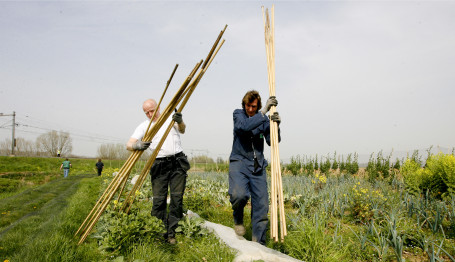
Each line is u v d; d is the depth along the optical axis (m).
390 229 3.14
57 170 33.94
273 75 3.19
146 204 5.41
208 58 3.22
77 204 5.30
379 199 4.71
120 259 2.59
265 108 3.07
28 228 3.98
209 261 2.73
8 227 4.37
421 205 4.21
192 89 3.23
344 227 4.00
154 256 2.69
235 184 3.17
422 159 8.91
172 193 3.39
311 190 6.38
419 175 5.50
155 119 3.51
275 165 2.91
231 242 3.08
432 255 2.60
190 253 2.91
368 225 3.71
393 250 2.89
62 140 74.50
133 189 3.38
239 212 3.29
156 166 3.38
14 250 3.05
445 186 4.98
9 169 29.20
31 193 9.05
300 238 3.02
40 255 2.61
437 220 3.51
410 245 3.14
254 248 2.85
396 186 8.17
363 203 4.43
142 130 3.47
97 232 3.38
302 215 4.39
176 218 3.38
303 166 15.69
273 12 3.36
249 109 3.27
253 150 3.24
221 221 4.32
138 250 2.77
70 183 13.20
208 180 10.12
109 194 3.31
